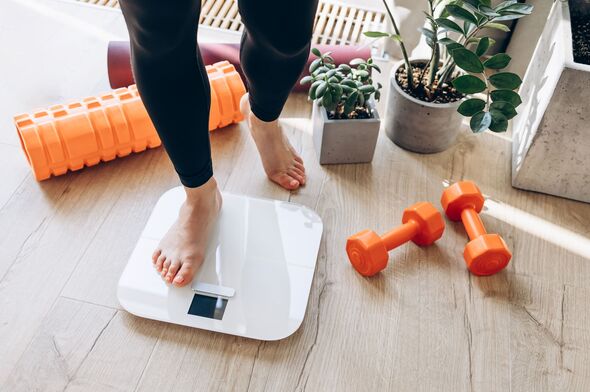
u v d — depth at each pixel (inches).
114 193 53.2
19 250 48.6
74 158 52.5
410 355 44.2
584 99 47.9
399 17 62.9
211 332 44.6
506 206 54.4
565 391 42.9
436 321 46.2
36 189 53.0
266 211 52.1
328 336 44.8
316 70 52.4
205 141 43.1
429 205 49.4
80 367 42.3
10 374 41.8
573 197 55.2
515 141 58.4
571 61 47.3
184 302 45.8
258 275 47.6
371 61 53.1
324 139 53.9
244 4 39.9
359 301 47.0
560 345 45.3
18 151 55.6
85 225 50.7
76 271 47.7
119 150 54.6
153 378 42.0
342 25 69.9
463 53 47.1
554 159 52.5
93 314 45.3
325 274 48.6
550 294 48.3
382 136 59.7
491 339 45.4
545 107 49.8
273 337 44.1
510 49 63.1
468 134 60.3
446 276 49.0
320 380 42.5
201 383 41.9
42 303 45.6
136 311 44.9
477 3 46.1
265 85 46.8
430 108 53.7
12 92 59.8
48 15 68.0
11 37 65.2
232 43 62.1
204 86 40.9
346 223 52.2
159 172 55.3
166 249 47.5
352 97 50.5
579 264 50.4
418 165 57.2
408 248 50.7
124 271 47.3
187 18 34.6
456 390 42.6
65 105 53.7
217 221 50.9
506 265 49.1
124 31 67.4
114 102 54.1
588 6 53.9
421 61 58.0
